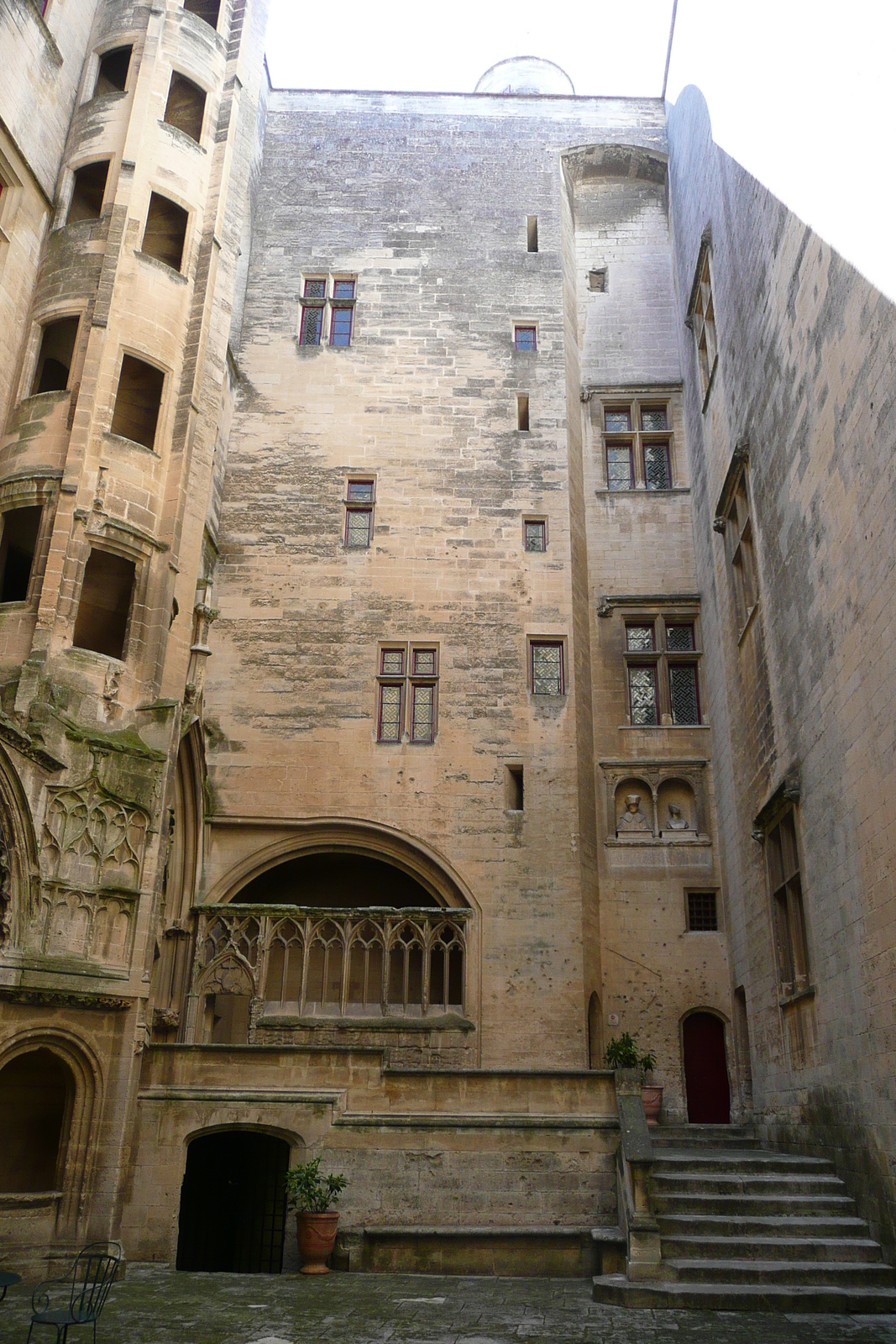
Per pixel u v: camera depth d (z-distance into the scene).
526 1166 13.18
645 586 23.83
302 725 21.30
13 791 12.98
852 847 12.74
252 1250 18.36
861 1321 10.08
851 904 12.84
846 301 12.60
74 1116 13.18
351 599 22.30
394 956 20.08
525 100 27.66
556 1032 18.98
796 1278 11.09
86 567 17.00
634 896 21.39
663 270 27.23
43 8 19.06
